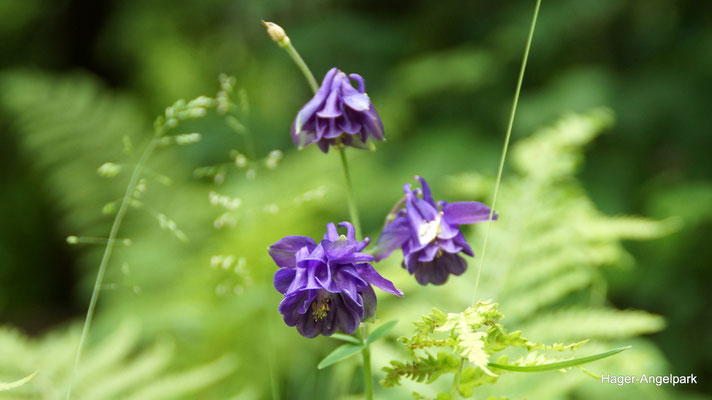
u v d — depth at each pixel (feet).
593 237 3.07
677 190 5.49
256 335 3.91
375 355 2.96
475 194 3.34
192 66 8.21
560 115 5.70
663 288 5.45
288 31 7.82
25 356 2.99
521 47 6.43
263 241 3.97
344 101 2.55
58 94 6.16
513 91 6.69
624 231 3.08
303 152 5.62
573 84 5.82
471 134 6.40
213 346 3.98
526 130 5.85
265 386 3.79
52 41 9.32
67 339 3.08
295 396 3.87
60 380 2.96
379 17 7.97
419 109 6.98
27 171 8.35
